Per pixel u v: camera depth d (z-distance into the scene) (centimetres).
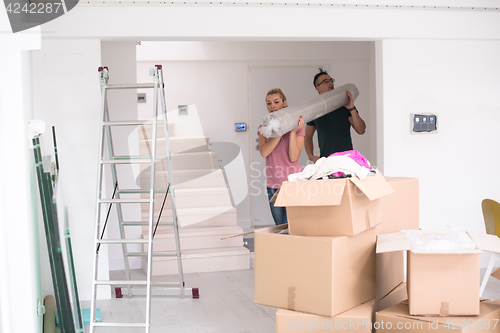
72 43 318
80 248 328
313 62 592
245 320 288
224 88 581
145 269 410
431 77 367
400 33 356
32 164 236
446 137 373
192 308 313
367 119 604
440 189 375
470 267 195
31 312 211
